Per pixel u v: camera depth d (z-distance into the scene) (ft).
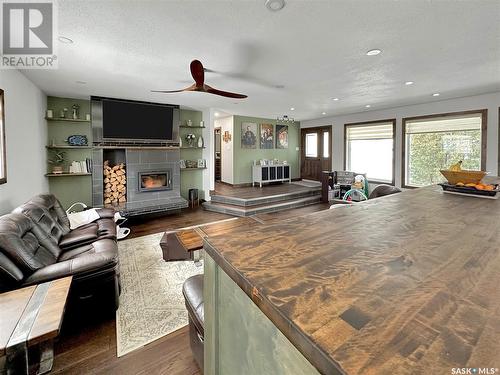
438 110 18.22
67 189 17.06
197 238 9.54
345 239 3.18
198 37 8.22
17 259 5.80
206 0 6.32
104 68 10.97
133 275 9.49
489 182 8.36
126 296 8.13
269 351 2.04
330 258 2.61
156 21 7.26
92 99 16.34
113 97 16.72
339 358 1.34
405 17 7.13
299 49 9.16
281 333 1.86
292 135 30.40
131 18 7.09
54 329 4.04
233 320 2.61
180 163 20.47
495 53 9.62
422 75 12.13
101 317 6.85
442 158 18.30
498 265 2.43
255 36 8.21
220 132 29.17
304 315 1.69
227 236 3.31
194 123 21.94
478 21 7.34
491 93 15.76
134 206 17.22
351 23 7.44
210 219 17.39
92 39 8.30
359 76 12.32
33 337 3.86
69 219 10.85
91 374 5.29
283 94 15.94
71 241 8.75
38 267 6.26
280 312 1.74
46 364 5.09
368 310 1.73
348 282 2.12
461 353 1.33
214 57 9.84
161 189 19.25
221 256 2.69
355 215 4.42
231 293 2.62
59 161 16.31
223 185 27.32
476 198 5.98
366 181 20.74
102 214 12.29
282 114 24.77
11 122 9.89
